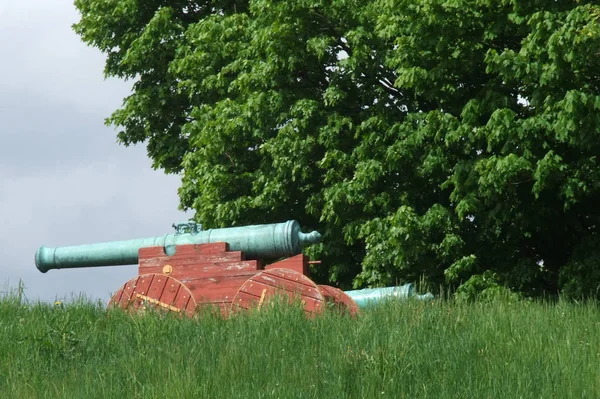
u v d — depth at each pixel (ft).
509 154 106.63
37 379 63.77
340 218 126.41
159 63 166.50
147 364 64.03
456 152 120.98
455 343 65.00
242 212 139.23
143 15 171.42
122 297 89.61
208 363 63.36
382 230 119.85
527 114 116.37
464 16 114.42
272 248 89.25
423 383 57.77
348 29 131.03
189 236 92.12
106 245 98.58
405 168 126.41
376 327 68.85
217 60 150.10
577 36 97.60
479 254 123.03
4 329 74.95
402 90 130.52
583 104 101.04
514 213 119.75
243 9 165.07
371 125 125.18
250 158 145.59
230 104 140.46
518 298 114.21
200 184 142.41
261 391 56.75
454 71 119.44
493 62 113.80
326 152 126.00
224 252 88.99
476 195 114.42
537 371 58.85
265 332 70.74
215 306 85.25
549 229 125.39
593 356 62.03
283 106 132.57
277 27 129.39
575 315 74.13
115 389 59.41
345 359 61.16
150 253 92.17
